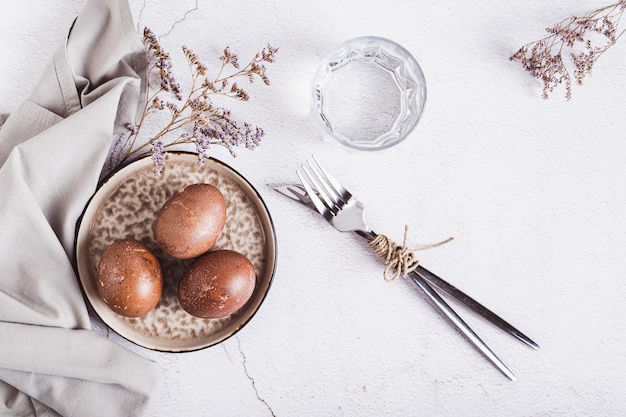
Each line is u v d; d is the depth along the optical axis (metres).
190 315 0.58
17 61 0.59
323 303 0.60
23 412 0.57
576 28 0.62
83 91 0.57
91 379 0.56
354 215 0.59
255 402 0.60
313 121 0.60
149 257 0.54
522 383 0.62
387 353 0.61
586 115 0.63
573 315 0.62
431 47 0.62
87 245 0.57
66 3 0.60
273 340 0.60
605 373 0.62
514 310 0.62
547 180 0.62
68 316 0.56
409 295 0.61
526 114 0.62
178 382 0.59
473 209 0.62
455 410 0.61
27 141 0.54
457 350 0.61
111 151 0.59
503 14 0.62
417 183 0.61
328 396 0.60
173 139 0.60
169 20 0.60
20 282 0.55
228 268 0.54
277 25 0.60
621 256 0.63
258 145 0.57
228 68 0.60
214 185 0.59
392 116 0.61
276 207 0.60
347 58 0.60
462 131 0.62
